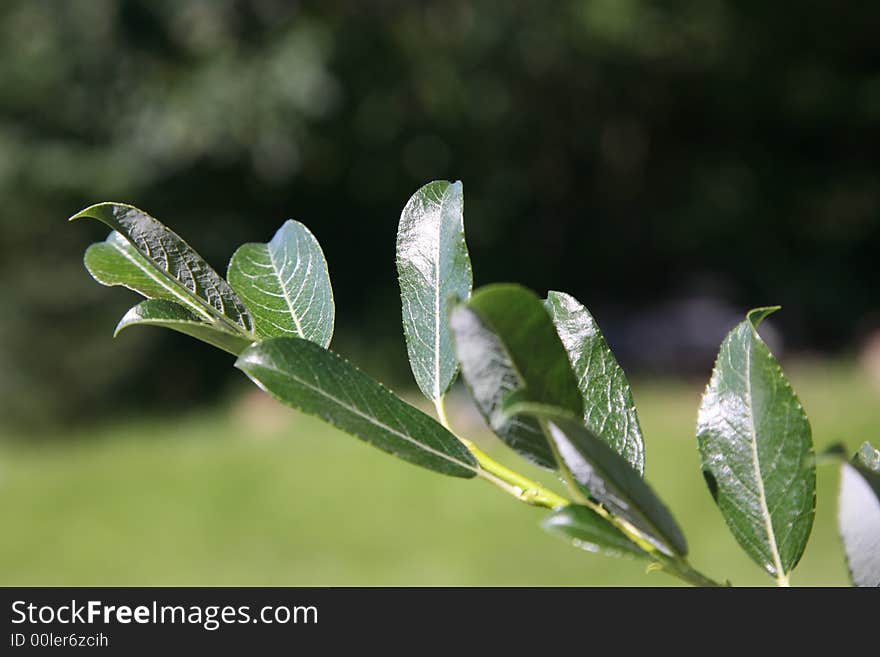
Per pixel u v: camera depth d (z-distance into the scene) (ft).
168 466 33.55
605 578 19.56
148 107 47.85
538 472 27.17
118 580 21.59
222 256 53.98
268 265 2.73
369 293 56.90
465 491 27.07
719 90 64.34
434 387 2.48
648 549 1.99
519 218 64.39
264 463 32.76
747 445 2.38
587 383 2.54
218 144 48.39
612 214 66.49
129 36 48.16
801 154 66.23
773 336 55.06
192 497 28.91
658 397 42.37
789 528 2.33
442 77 57.11
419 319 2.58
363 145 55.72
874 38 62.44
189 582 21.09
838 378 44.42
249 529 25.30
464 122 58.80
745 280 62.95
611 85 62.80
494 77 58.08
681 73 63.82
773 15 60.59
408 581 20.04
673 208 65.98
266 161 49.44
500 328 1.91
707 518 22.85
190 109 47.26
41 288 45.60
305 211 57.26
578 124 63.77
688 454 29.60
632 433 2.49
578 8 57.31
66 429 44.88
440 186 2.70
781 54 63.21
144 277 2.57
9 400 44.01
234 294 2.56
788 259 63.77
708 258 64.95
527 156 63.26
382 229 58.34
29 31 48.37
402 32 55.42
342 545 23.08
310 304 2.65
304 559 22.33
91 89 48.78
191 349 48.49
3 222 47.60
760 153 66.13
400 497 27.14
